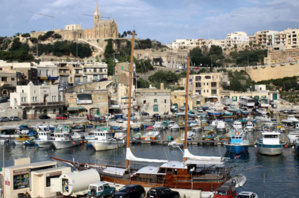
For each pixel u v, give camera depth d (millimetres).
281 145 83500
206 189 53250
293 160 78750
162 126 128875
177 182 54344
